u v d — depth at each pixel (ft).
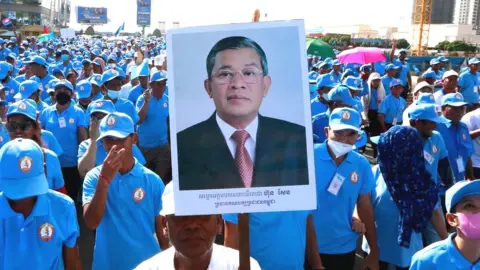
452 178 15.39
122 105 20.18
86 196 10.91
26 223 9.07
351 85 26.96
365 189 12.44
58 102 19.85
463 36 217.56
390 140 12.73
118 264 10.88
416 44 182.50
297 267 10.64
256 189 6.63
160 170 22.72
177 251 7.36
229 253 7.80
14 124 14.20
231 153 6.63
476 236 8.32
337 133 12.14
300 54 6.63
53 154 13.05
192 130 6.64
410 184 12.49
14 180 8.80
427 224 13.53
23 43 83.92
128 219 10.93
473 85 33.47
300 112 6.63
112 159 10.16
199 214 6.63
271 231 10.47
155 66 39.24
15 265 9.04
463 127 17.97
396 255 12.96
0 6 250.98
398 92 30.86
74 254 9.78
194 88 6.63
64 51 60.44
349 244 12.52
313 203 6.64
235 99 6.61
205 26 6.61
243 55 6.63
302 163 6.61
